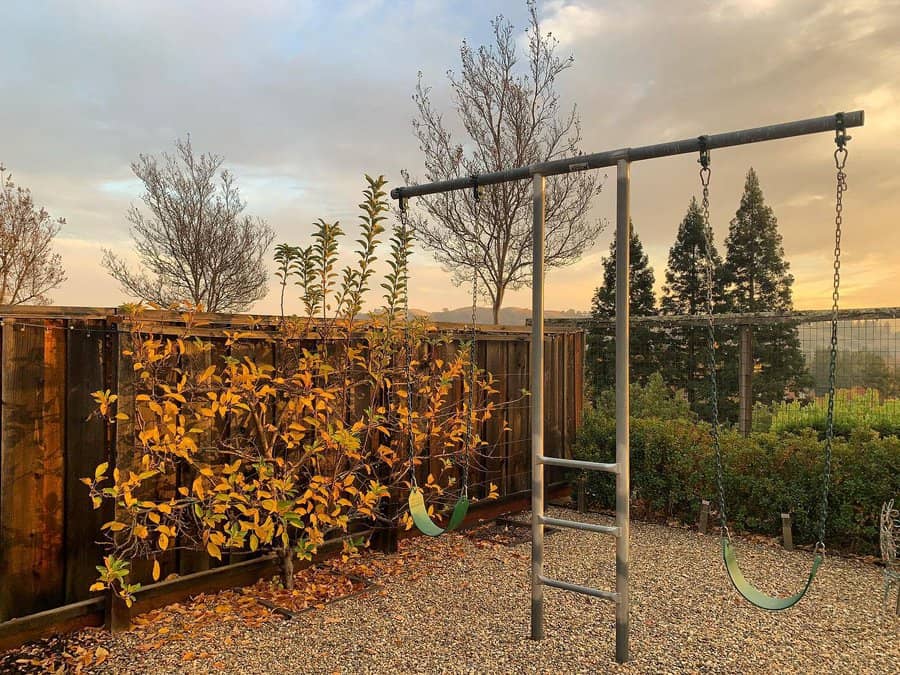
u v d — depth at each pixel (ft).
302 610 12.23
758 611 12.36
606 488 21.52
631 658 10.25
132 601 10.67
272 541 13.85
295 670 9.80
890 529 13.35
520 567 15.26
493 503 20.20
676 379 31.19
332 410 13.82
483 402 19.56
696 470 19.65
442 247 35.14
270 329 13.88
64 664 9.83
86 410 11.18
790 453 18.03
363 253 14.25
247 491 12.47
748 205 60.80
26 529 10.44
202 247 52.26
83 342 11.15
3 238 42.96
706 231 10.64
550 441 22.59
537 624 11.02
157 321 11.66
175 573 12.32
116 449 11.02
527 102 32.73
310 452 13.02
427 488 17.54
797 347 28.66
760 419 29.14
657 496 20.38
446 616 12.04
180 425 11.69
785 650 10.55
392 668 9.88
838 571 15.14
